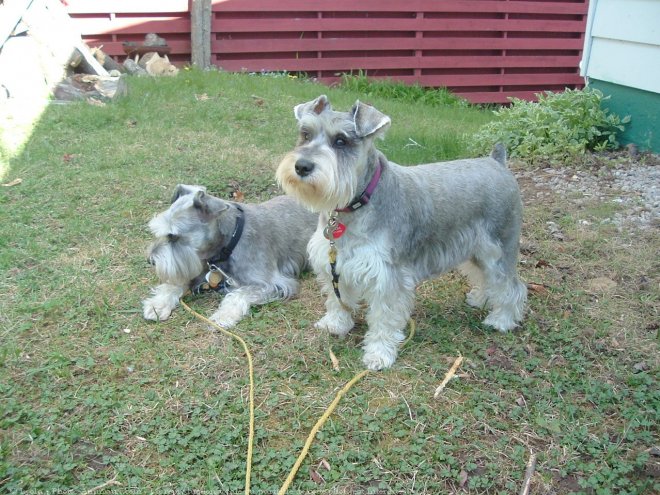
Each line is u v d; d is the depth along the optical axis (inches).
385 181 39.3
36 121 82.0
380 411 37.9
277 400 38.6
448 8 131.8
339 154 37.3
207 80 106.7
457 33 136.5
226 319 46.3
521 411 38.1
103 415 36.9
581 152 77.5
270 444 35.6
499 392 39.8
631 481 33.5
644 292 51.2
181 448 34.9
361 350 43.8
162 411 37.4
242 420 36.9
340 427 36.5
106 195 64.6
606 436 36.1
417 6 129.6
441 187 42.6
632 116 80.4
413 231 41.0
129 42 116.4
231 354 42.7
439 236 42.6
